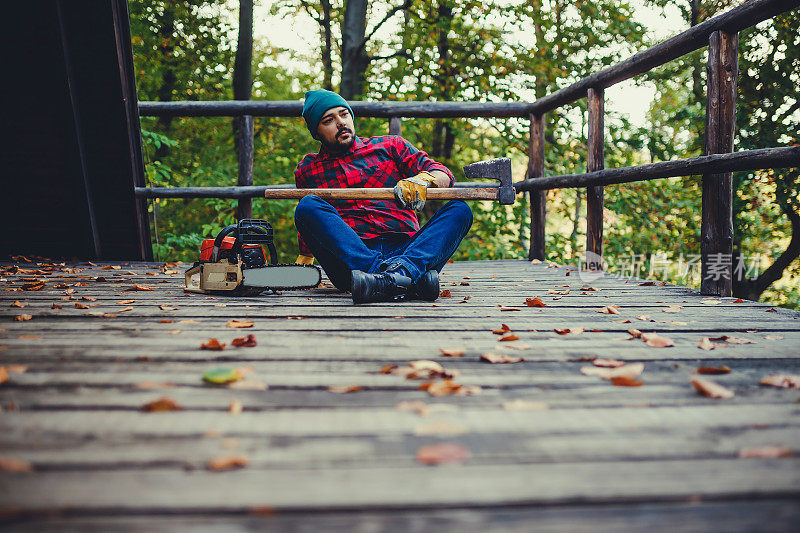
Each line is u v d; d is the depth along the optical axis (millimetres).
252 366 1489
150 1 10164
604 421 1123
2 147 4461
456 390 1288
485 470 914
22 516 768
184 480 867
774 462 947
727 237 3021
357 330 1988
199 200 9312
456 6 9594
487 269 4480
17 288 3053
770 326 2119
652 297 2951
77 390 1266
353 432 1057
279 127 9914
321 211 2652
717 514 799
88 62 4215
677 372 1482
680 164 3211
